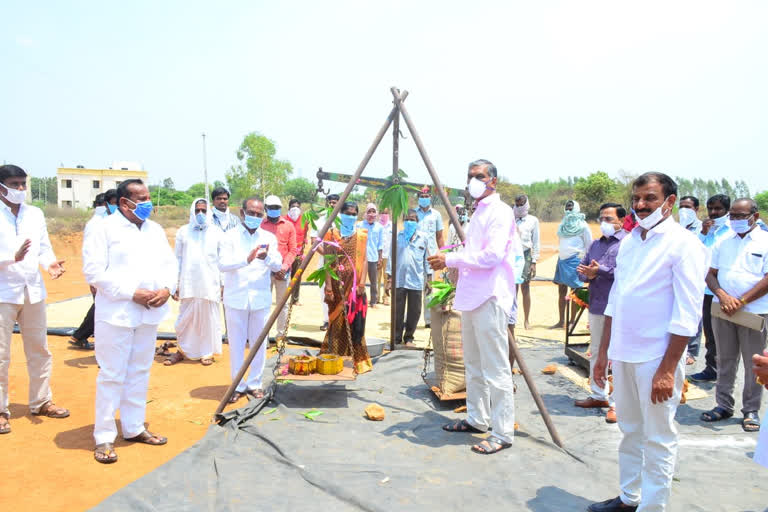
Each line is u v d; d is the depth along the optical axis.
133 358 4.83
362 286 6.58
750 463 4.63
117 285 4.54
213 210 7.63
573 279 9.48
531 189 67.31
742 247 5.57
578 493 4.02
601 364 4.34
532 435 5.11
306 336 8.73
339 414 5.63
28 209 5.25
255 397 6.09
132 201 4.67
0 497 3.82
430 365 7.44
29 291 5.16
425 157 5.67
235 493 3.88
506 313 4.78
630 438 3.62
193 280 7.41
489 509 3.76
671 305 3.30
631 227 4.62
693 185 65.69
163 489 3.91
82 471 4.30
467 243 4.97
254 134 60.62
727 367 5.61
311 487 4.02
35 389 5.41
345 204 6.41
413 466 4.42
